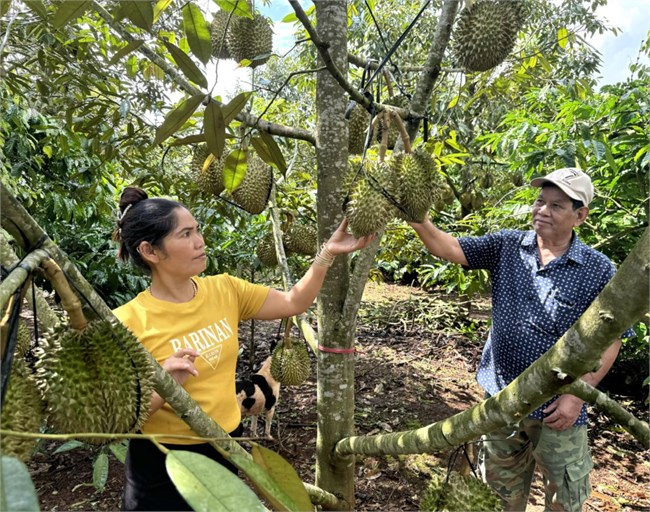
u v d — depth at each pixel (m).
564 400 2.03
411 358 5.29
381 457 3.29
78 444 1.82
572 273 2.08
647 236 0.73
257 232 4.29
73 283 0.81
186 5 1.12
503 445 2.35
